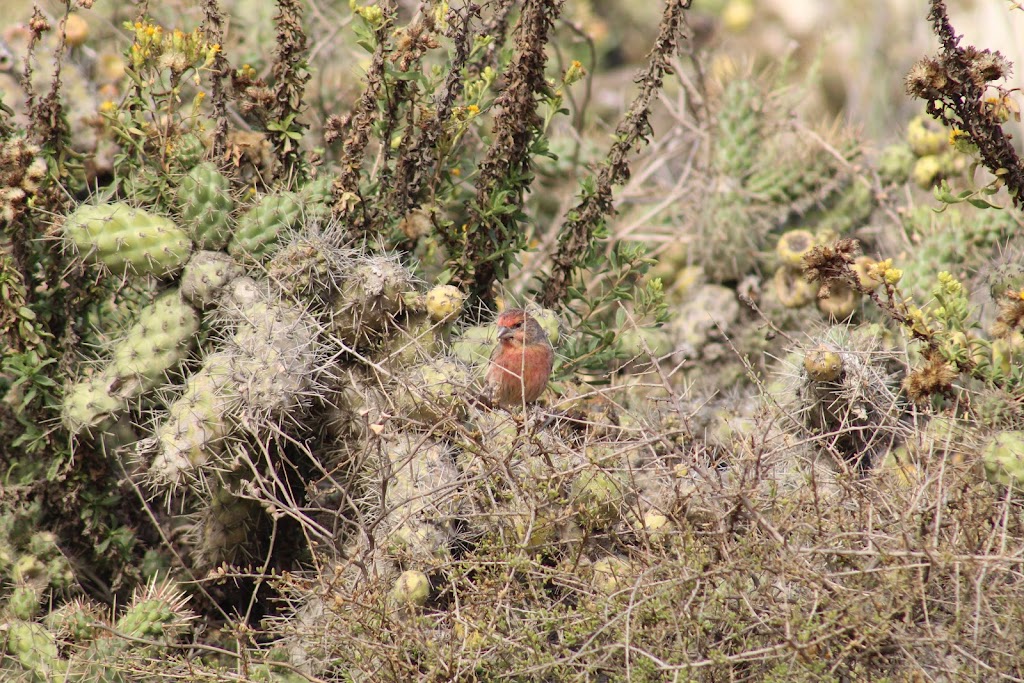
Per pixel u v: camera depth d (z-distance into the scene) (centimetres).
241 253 816
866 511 693
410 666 675
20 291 813
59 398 831
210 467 739
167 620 779
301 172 922
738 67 1312
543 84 872
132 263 786
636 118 886
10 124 890
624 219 1266
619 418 864
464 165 1037
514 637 685
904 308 824
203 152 906
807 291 1062
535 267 1102
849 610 638
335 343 802
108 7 1116
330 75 1194
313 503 840
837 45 1645
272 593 868
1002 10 1455
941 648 655
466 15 848
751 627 648
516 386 827
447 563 706
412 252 921
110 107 896
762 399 828
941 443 786
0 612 793
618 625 660
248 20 1130
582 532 762
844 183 1157
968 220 1021
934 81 764
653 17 1703
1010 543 695
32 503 835
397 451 770
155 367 780
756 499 707
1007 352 803
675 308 1152
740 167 1156
